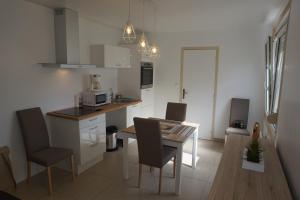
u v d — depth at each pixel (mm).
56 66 3166
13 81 2906
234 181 1583
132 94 4957
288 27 2246
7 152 2770
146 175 3324
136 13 3523
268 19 3805
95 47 4133
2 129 2836
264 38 4367
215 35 4766
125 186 3029
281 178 1635
